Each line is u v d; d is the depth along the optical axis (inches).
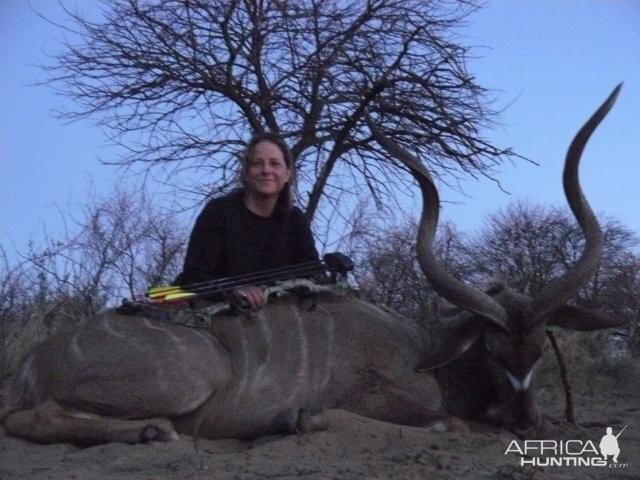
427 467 97.5
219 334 114.2
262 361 114.3
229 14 210.7
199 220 122.0
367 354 119.5
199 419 111.7
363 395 119.0
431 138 212.7
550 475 96.9
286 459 101.2
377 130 122.0
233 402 112.4
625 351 202.5
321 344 117.7
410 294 190.2
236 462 98.8
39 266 176.1
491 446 110.8
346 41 212.4
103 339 109.0
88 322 112.0
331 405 117.7
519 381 115.7
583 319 120.0
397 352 121.0
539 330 116.2
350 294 127.6
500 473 95.3
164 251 187.2
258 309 115.8
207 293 115.7
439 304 176.6
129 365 107.7
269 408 113.6
